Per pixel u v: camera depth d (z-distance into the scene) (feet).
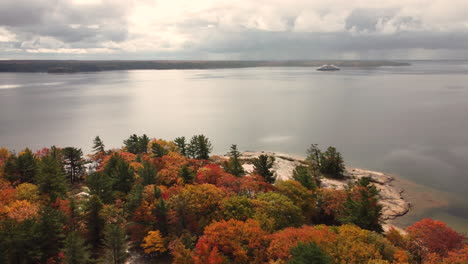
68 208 180.24
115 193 211.82
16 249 139.74
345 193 238.89
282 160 420.36
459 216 273.75
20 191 211.82
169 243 165.48
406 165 417.90
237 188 230.48
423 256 161.07
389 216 269.64
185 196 188.34
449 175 376.68
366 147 513.04
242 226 155.74
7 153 341.82
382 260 136.15
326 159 373.61
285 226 183.11
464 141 538.06
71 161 307.37
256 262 140.46
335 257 137.69
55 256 151.53
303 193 227.61
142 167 277.64
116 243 149.48
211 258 134.41
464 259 141.28
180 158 322.34
